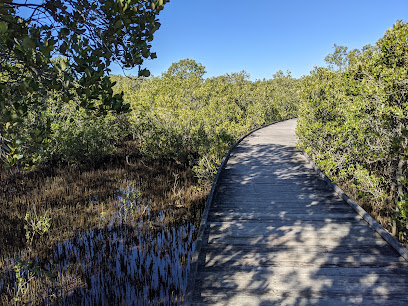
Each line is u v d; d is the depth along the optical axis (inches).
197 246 128.8
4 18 66.3
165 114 427.2
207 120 438.3
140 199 288.4
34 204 275.9
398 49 183.3
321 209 179.0
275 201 193.8
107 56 73.5
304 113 339.6
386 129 196.4
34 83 65.0
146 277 170.4
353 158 246.4
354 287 104.3
